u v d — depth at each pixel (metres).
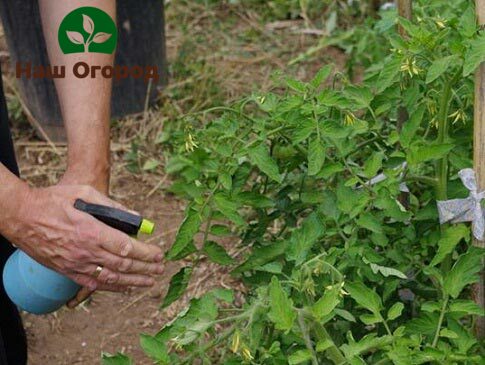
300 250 1.72
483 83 1.66
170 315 2.76
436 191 1.83
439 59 1.67
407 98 1.81
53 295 1.91
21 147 3.65
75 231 1.71
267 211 2.29
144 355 2.64
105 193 2.01
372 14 4.33
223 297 1.67
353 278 1.80
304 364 1.68
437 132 1.92
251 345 1.55
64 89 2.01
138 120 3.72
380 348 1.64
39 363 2.62
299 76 3.95
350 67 3.49
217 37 4.32
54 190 1.75
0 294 2.13
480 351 1.78
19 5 3.46
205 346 1.61
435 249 1.92
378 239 1.82
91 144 1.98
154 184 3.40
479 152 1.71
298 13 4.45
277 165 1.95
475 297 1.81
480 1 1.65
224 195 1.84
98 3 2.02
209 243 1.88
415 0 2.19
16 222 1.72
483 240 1.75
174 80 3.92
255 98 1.94
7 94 3.88
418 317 1.85
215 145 1.91
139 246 1.74
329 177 2.03
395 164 1.86
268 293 1.60
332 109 1.92
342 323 1.87
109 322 2.76
